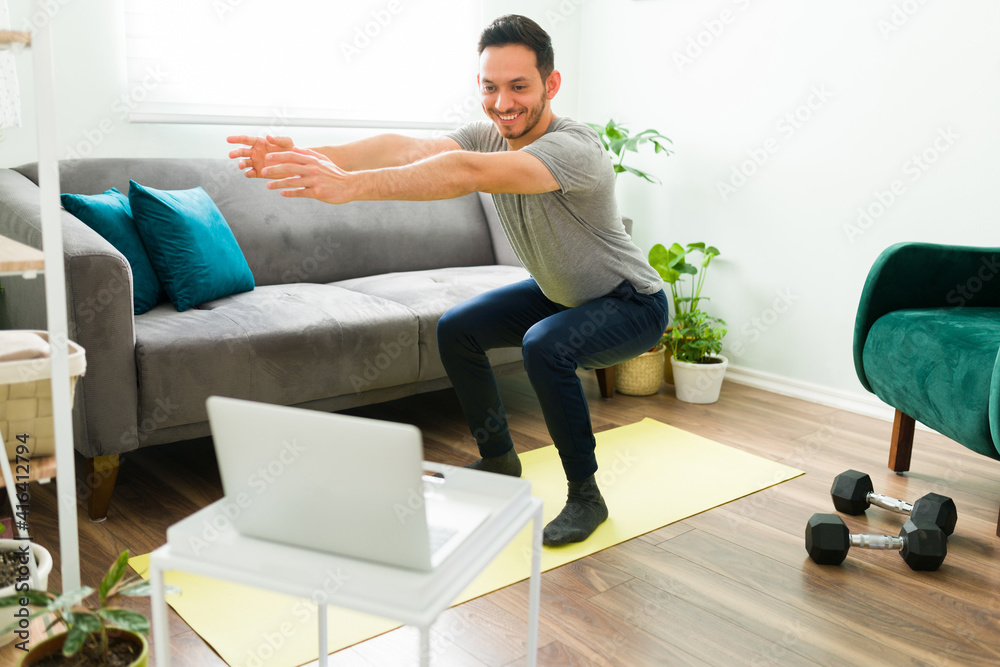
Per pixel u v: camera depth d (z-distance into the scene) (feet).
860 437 8.69
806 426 9.01
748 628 5.03
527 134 6.10
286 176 4.27
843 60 9.26
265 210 8.99
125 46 8.46
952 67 8.41
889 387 7.30
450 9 10.85
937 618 5.20
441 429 8.57
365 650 4.70
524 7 11.55
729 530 6.42
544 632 4.94
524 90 5.81
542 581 5.55
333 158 5.97
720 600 5.36
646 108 11.46
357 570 2.78
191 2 8.77
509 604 5.25
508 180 5.22
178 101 8.86
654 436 8.54
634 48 11.47
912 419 7.52
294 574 2.81
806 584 5.60
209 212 7.93
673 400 9.90
